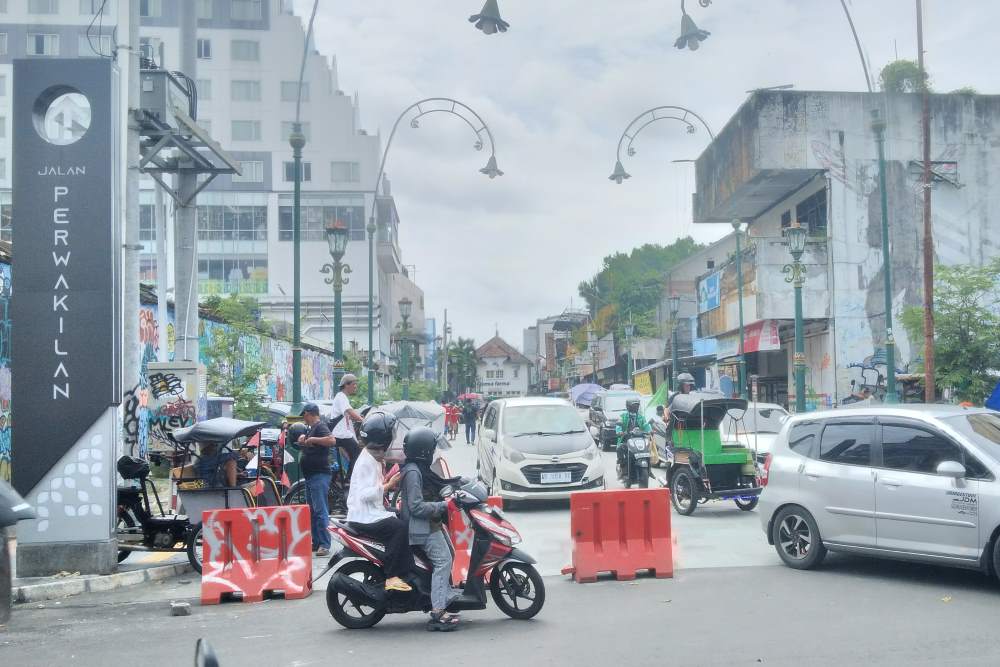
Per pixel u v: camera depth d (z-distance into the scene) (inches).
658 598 332.5
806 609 304.3
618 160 1032.8
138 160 520.1
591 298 3671.3
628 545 378.9
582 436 640.4
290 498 522.9
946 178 1305.4
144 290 818.8
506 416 657.0
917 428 354.3
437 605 291.0
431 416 760.3
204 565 358.9
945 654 242.5
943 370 804.6
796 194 1419.8
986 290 820.0
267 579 357.4
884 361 1253.7
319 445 450.9
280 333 1642.5
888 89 1405.0
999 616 286.2
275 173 2923.2
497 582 309.1
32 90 405.7
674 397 607.5
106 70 409.1
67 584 377.7
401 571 296.5
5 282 582.2
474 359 5689.0
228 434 416.5
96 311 403.5
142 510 420.2
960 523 328.5
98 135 407.5
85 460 400.8
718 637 268.5
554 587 364.2
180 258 635.5
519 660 249.9
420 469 297.1
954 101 1316.4
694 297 2097.7
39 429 400.2
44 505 398.0
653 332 2477.9
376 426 302.4
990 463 327.0
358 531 298.7
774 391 1482.5
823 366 1291.8
